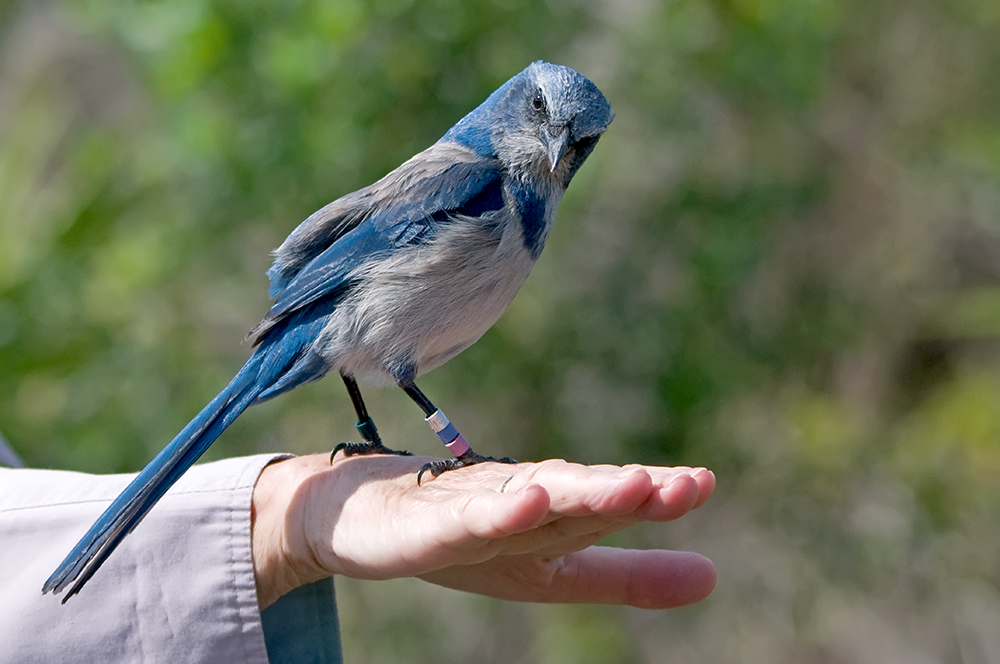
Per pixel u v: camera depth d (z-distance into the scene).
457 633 12.15
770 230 12.80
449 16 10.87
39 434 11.79
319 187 11.02
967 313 13.31
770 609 12.49
